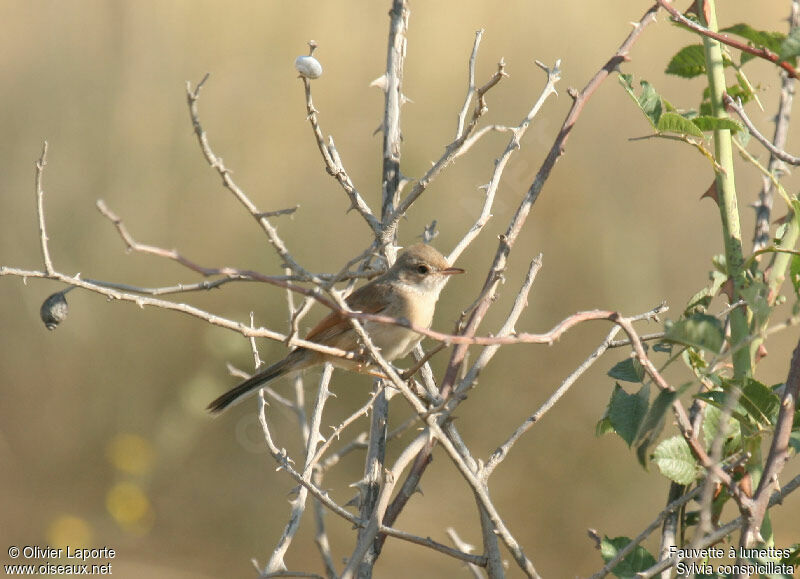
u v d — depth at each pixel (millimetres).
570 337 13195
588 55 14352
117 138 13938
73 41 14312
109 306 13617
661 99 4547
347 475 13297
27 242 13539
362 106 14703
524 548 12227
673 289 13352
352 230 14102
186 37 14492
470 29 14836
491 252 13344
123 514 12133
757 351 4551
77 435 13391
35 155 13742
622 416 4004
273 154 14328
